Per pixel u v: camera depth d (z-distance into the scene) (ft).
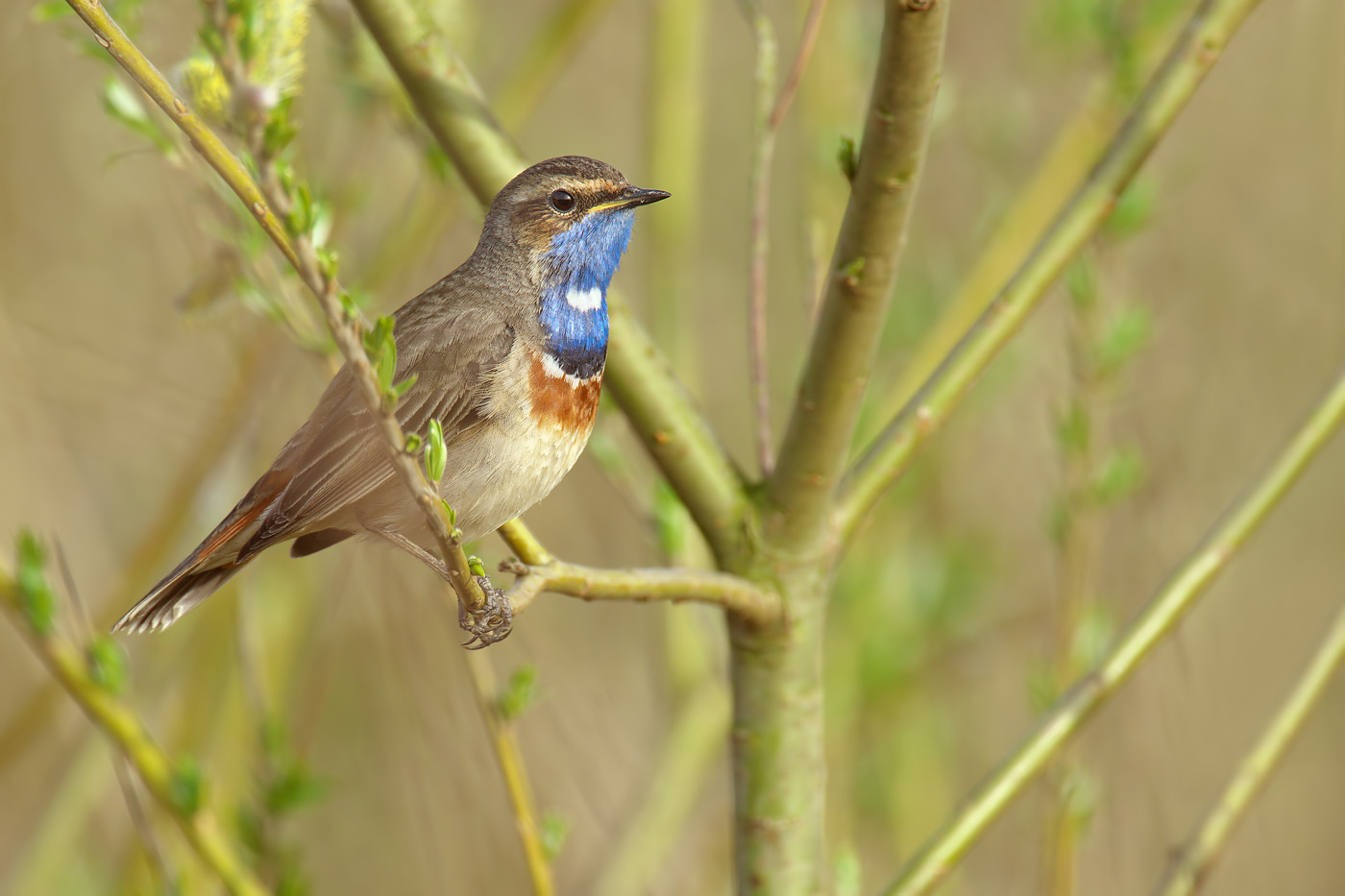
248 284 26.37
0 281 45.44
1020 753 24.35
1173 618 25.08
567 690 43.62
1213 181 46.19
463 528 27.25
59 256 46.50
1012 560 46.26
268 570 35.78
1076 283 31.68
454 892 36.94
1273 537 50.65
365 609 37.76
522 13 47.06
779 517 24.62
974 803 24.35
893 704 42.37
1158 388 43.62
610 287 25.40
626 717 47.16
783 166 55.88
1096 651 32.07
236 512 26.68
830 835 39.34
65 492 45.52
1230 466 45.29
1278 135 46.88
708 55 57.21
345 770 44.45
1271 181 46.80
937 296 42.22
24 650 45.68
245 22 16.44
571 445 27.81
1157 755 39.91
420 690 36.19
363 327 18.39
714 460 24.86
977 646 45.85
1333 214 46.44
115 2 25.26
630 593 23.16
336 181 34.32
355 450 26.07
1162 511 40.06
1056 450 37.40
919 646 42.34
